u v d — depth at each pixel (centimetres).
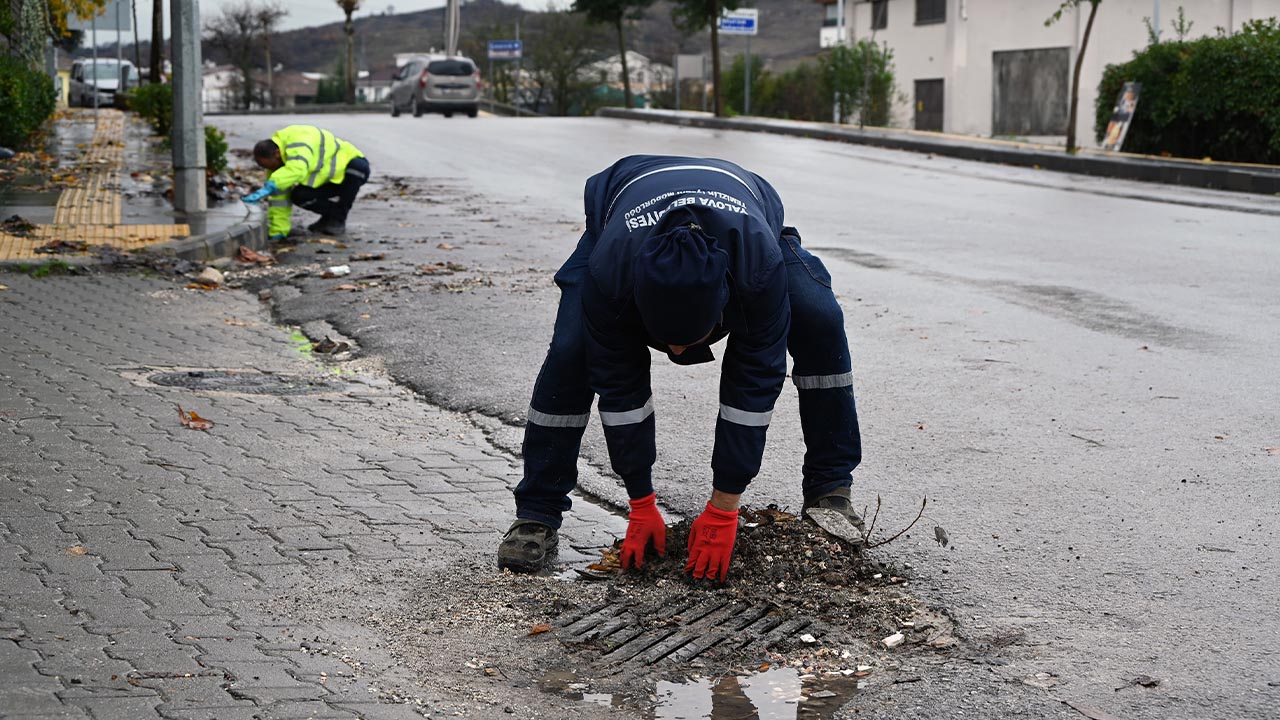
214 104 9469
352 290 1038
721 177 421
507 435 645
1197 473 582
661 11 9906
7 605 410
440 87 4106
